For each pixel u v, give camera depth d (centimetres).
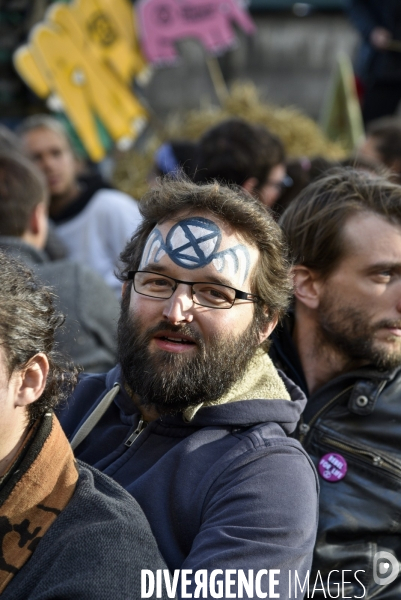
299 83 1079
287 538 238
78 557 209
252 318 265
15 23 754
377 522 280
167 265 258
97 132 755
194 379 254
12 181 410
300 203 318
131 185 720
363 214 301
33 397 216
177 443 267
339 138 773
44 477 217
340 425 298
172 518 250
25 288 219
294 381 315
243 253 262
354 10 859
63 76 736
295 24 1070
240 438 262
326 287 304
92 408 288
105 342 386
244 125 475
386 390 300
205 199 265
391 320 296
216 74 811
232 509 242
